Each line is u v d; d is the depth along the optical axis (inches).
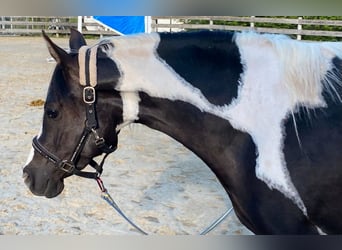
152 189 187.6
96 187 189.0
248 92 81.5
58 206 172.1
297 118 79.4
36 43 784.3
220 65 83.0
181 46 84.0
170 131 86.2
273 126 79.9
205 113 82.8
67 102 84.3
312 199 78.9
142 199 177.9
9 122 290.0
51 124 86.2
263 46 82.9
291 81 80.1
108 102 84.6
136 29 266.2
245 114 81.3
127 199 177.8
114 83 83.2
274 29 419.2
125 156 228.2
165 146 246.2
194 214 164.4
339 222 80.7
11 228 155.2
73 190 185.9
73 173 89.3
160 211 167.3
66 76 83.6
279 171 78.9
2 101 350.0
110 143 87.5
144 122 87.0
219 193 183.5
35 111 320.2
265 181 79.5
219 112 82.3
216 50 83.4
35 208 170.4
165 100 84.0
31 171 89.4
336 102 79.7
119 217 163.0
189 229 153.2
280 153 79.0
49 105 85.4
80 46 91.2
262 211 80.7
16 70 499.5
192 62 83.5
